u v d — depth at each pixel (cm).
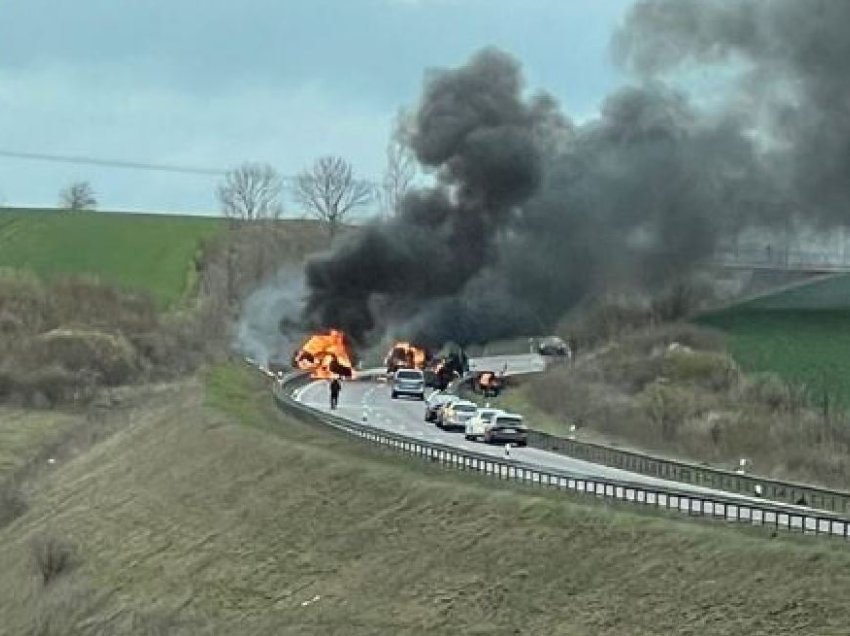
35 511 7669
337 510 5347
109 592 5738
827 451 6594
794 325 9112
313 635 4541
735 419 7338
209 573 5409
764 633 3550
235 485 6172
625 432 7662
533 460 6166
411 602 4466
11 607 6194
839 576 3591
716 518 4203
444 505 4912
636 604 3909
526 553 4391
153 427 8244
